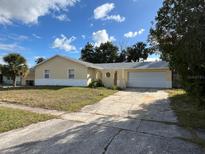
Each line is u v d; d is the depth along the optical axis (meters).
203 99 7.43
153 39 8.20
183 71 7.12
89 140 4.38
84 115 7.03
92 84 18.91
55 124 5.74
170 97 11.64
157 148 3.93
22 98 10.64
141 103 9.76
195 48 5.32
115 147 3.97
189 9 5.52
